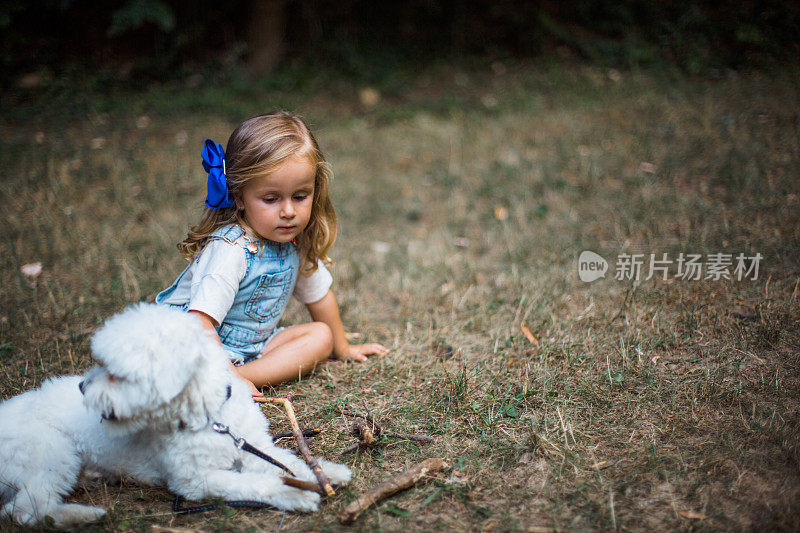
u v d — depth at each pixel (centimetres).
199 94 780
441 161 614
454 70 891
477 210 516
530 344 321
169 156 612
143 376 175
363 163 625
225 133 672
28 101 731
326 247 292
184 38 834
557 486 217
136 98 760
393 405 273
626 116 662
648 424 250
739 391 265
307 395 283
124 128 679
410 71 889
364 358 316
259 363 279
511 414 260
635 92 740
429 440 246
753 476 216
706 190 491
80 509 203
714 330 316
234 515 207
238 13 908
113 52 838
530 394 273
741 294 351
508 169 568
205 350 201
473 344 328
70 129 677
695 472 220
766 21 817
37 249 434
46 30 828
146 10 753
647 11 894
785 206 445
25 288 384
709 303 345
